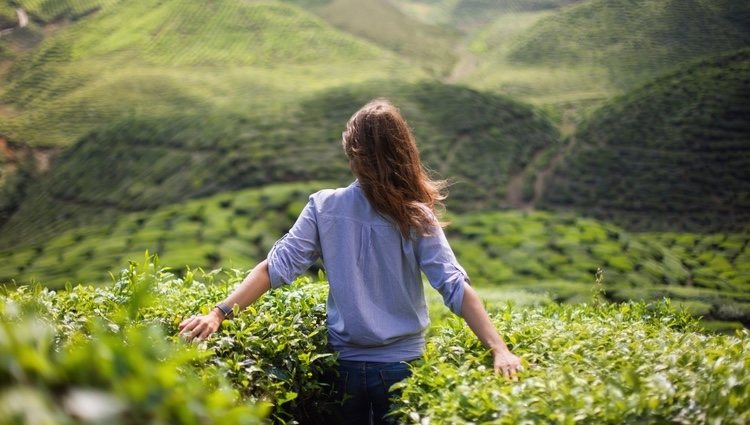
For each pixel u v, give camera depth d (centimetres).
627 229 4506
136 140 5700
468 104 5847
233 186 4803
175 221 3931
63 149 6191
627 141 5347
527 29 8969
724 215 4544
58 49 8181
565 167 5172
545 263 3478
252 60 8400
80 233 4003
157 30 8725
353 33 9512
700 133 5256
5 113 6944
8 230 5147
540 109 6312
